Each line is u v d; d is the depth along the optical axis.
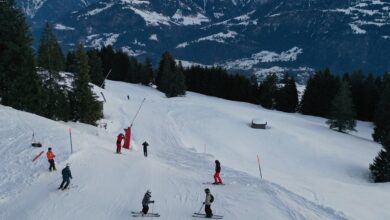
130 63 139.75
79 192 25.55
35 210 22.77
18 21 50.69
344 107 81.00
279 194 27.11
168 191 27.14
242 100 124.31
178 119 72.00
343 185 37.34
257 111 89.31
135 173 30.78
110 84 115.56
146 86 130.12
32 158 31.55
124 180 28.69
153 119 68.62
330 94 107.44
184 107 82.94
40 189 25.88
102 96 79.81
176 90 105.44
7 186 26.45
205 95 123.50
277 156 61.97
